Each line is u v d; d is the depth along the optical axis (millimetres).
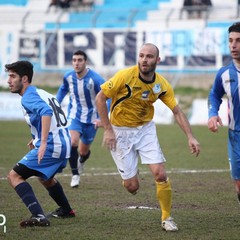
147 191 30969
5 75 86188
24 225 22000
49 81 85188
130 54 80125
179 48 78375
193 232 21359
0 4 98062
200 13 83188
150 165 21969
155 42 79250
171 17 84688
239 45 21203
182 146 52156
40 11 90500
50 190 23609
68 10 93188
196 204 27312
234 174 22422
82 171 35250
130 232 21297
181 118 22172
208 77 77688
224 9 82188
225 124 70438
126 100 22062
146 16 86500
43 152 21281
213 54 77125
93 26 87438
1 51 86938
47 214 24141
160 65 79250
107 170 38938
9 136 59344
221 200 28344
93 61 82000
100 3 93250
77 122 34781
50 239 20125
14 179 22047
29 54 85938
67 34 83688
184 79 79188
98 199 28656
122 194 30078
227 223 23031
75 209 25812
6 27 88438
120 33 80625
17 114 79562
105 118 21812
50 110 21500
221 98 22609
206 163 42031
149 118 22641
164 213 21734
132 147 22500
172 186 32562
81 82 34969
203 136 60281
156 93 22031
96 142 56188
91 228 21953
